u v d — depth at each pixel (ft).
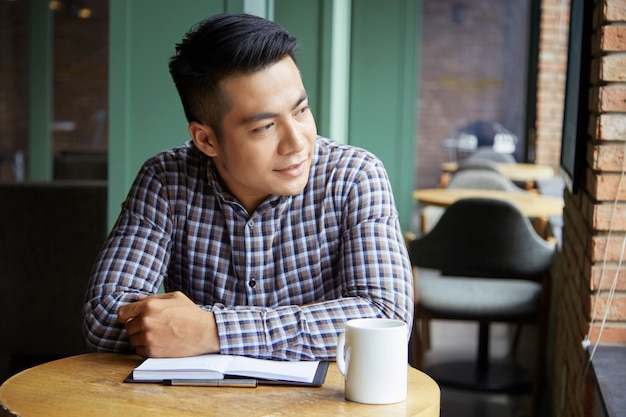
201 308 5.78
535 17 30.68
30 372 5.54
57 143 34.88
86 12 34.53
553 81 29.01
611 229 8.16
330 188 6.18
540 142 29.22
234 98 5.51
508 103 47.65
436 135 48.19
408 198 28.86
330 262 6.23
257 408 4.88
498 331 19.25
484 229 13.43
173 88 10.38
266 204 6.11
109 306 6.01
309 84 15.10
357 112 28.50
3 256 14.47
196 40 5.61
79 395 5.09
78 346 14.66
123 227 6.41
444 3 47.60
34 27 32.48
